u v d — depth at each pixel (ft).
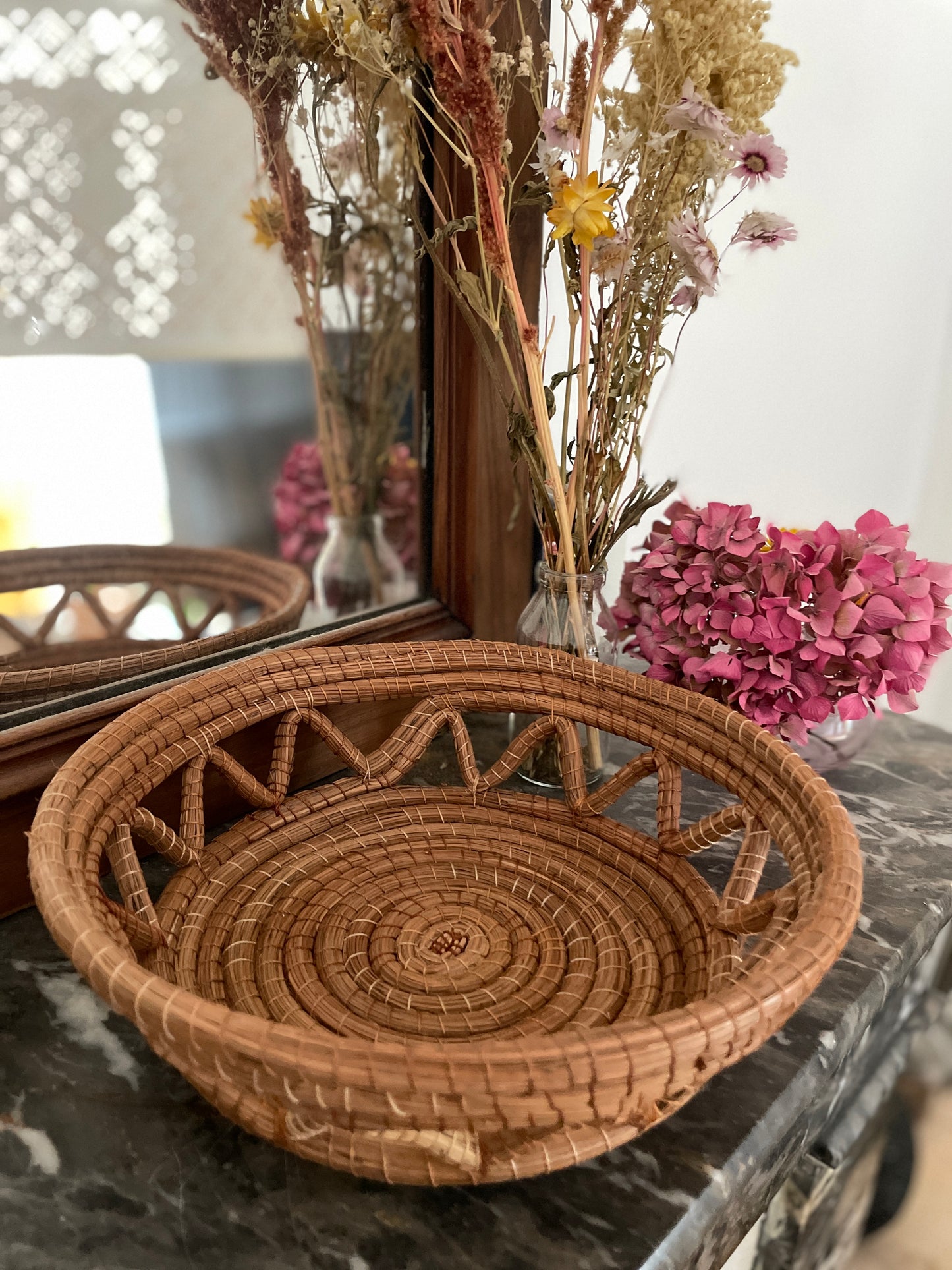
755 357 4.64
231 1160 1.79
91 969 1.46
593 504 2.80
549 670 2.71
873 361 5.41
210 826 2.75
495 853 2.59
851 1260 4.03
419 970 2.17
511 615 3.74
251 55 2.74
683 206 2.45
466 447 3.33
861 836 2.98
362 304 3.43
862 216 4.91
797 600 2.73
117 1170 1.76
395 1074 1.29
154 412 2.83
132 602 2.85
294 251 3.17
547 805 2.72
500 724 3.60
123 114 2.51
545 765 3.07
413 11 2.04
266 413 3.22
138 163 2.58
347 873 2.49
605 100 2.52
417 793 2.77
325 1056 1.31
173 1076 1.97
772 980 1.48
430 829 2.67
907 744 3.70
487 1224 1.69
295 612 3.43
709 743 2.45
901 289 5.41
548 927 2.33
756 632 2.71
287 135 2.97
